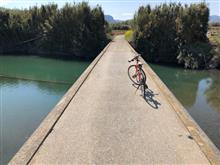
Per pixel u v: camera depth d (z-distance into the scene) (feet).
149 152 18.56
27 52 139.44
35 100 55.21
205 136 20.94
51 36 129.29
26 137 36.06
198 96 61.46
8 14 142.00
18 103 52.80
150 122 23.82
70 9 125.59
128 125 23.07
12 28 138.51
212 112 49.52
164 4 112.98
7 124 40.78
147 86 34.27
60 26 126.82
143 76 33.73
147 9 115.44
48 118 23.82
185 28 105.60
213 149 18.94
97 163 17.15
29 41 138.62
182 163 17.31
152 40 111.65
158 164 17.16
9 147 33.01
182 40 106.52
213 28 171.22
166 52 109.91
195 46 103.35
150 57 113.70
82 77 40.73
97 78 41.11
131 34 125.80
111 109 27.04
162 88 34.58
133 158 17.79
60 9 127.54
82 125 22.86
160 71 94.07
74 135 20.90
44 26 132.46
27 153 17.76
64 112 25.91
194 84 74.69
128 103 29.07
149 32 111.24
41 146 19.02
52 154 18.03
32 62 111.55
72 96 30.86
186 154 18.38
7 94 60.54
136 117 24.98
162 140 20.33
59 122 23.41
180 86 72.13
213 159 17.66
